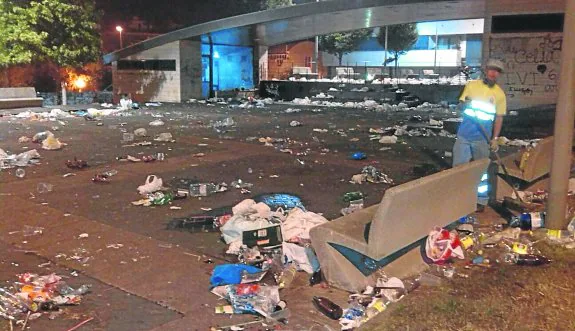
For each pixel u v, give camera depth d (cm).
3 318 450
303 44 4388
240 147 1358
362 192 902
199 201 838
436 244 560
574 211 742
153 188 889
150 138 1505
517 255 575
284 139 1499
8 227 702
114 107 2586
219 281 516
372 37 4881
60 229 694
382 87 2905
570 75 627
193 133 1627
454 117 2127
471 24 4953
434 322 437
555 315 449
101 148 1330
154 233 681
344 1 2478
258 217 657
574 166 1027
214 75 3288
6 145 1364
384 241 485
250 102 2878
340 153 1280
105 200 838
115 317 458
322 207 812
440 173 554
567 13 620
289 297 497
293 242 592
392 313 453
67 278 541
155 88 3083
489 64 784
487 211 766
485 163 639
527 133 1639
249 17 2741
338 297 496
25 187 915
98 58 3044
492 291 498
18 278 535
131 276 546
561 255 590
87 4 2859
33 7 2655
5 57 2623
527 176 799
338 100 2923
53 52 2750
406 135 1597
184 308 476
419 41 5200
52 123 1898
